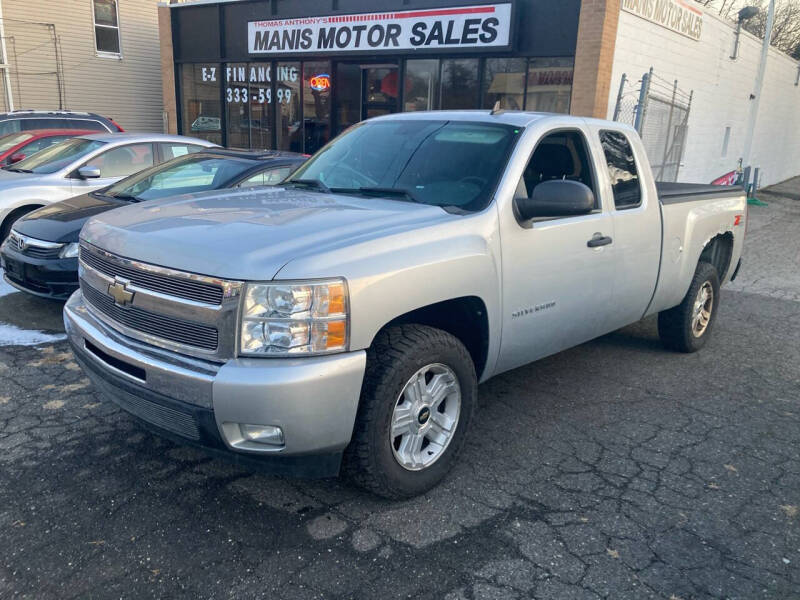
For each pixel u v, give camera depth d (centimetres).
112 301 335
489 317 368
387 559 298
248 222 333
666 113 1500
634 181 492
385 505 341
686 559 306
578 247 423
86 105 2145
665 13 1386
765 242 1308
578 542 315
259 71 1683
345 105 1570
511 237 378
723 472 389
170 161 737
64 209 645
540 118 430
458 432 362
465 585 283
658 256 509
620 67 1266
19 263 608
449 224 350
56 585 275
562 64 1245
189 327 299
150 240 318
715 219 587
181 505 335
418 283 321
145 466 371
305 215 347
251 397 279
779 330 701
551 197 369
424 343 328
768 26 1811
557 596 278
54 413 430
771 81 2309
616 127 492
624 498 355
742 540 322
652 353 605
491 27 1270
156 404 305
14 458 373
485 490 358
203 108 1823
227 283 285
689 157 1734
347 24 1462
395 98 1492
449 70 1381
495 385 511
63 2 2028
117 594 271
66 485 348
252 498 343
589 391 506
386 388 314
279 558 296
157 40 2298
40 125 1239
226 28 1702
